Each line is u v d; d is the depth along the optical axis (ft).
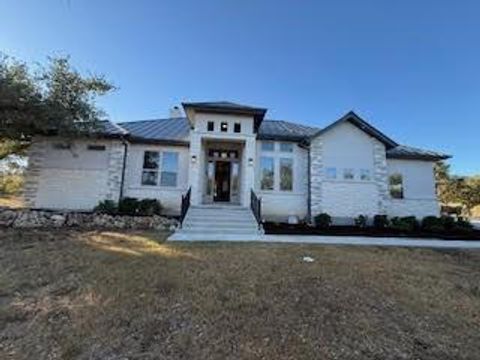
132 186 59.41
